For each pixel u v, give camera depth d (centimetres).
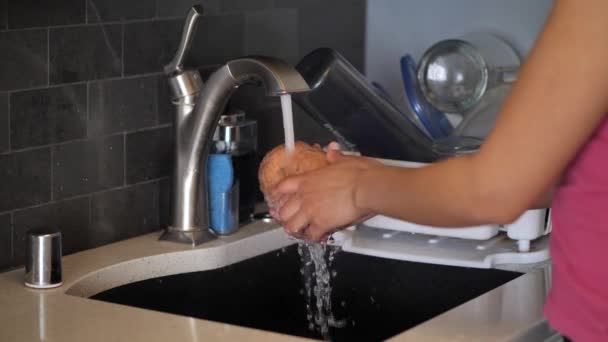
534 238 175
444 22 225
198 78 171
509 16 218
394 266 181
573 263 104
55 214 164
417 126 204
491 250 178
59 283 151
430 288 178
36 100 158
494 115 206
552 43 92
